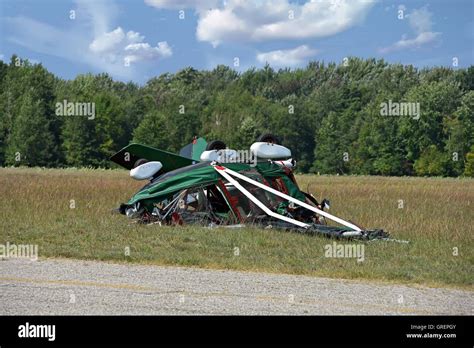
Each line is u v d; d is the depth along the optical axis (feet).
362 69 540.11
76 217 76.74
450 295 41.55
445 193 136.15
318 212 70.08
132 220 74.38
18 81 402.72
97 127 389.39
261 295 40.55
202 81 573.74
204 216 74.38
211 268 49.65
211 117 424.46
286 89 540.93
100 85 517.14
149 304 38.27
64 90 408.87
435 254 56.24
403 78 456.04
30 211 80.48
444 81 394.52
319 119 422.41
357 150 386.32
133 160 88.07
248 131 391.45
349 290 42.27
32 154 374.43
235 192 77.56
